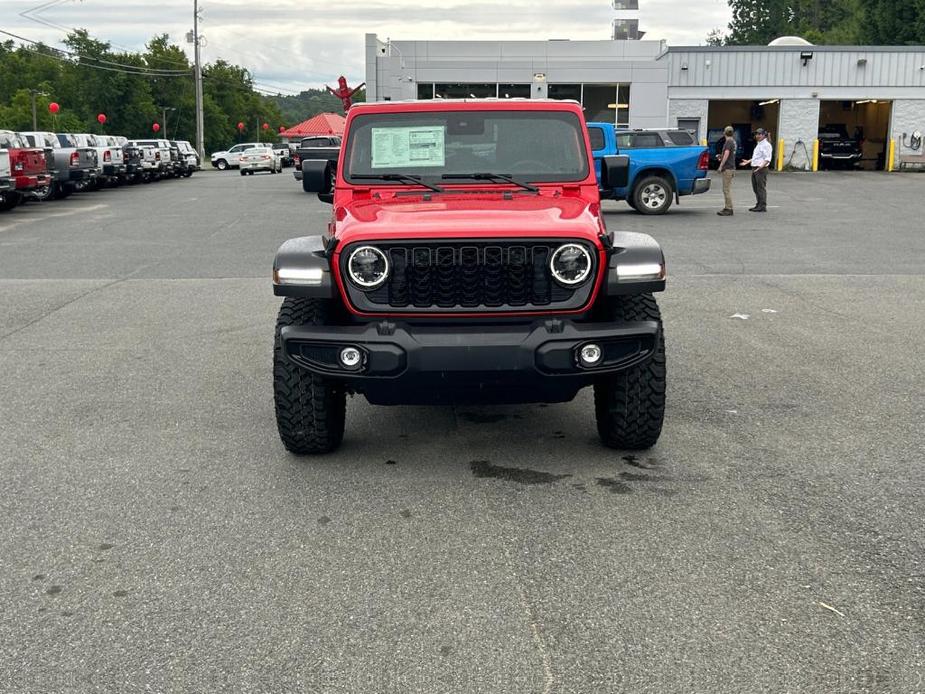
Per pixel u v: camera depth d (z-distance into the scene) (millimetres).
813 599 3686
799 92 39344
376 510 4684
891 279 11852
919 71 38875
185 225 19750
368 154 6000
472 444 5746
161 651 3373
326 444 5410
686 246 15227
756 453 5469
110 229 19047
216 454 5582
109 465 5395
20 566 4082
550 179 5902
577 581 3871
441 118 6035
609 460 5395
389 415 6422
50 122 96250
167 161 43562
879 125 42219
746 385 6988
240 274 12719
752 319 9445
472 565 4039
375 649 3367
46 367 7742
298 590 3830
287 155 67625
